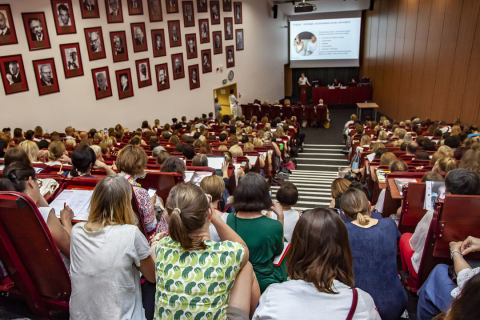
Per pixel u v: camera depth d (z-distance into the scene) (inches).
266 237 89.2
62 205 100.2
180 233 61.6
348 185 146.2
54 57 418.3
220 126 510.3
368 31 863.1
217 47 685.9
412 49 592.1
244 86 786.2
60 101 431.8
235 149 255.0
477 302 42.2
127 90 518.0
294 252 61.3
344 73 956.6
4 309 92.2
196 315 61.7
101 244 72.7
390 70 707.4
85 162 120.0
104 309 72.3
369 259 87.7
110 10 475.8
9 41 373.1
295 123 559.8
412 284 114.3
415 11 577.9
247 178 92.2
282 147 392.2
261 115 753.6
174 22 580.1
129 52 512.7
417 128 397.7
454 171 101.3
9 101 381.4
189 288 62.4
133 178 121.3
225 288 63.7
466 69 423.8
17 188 82.4
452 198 89.3
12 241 79.3
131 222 78.2
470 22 413.4
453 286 79.8
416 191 131.3
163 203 137.6
